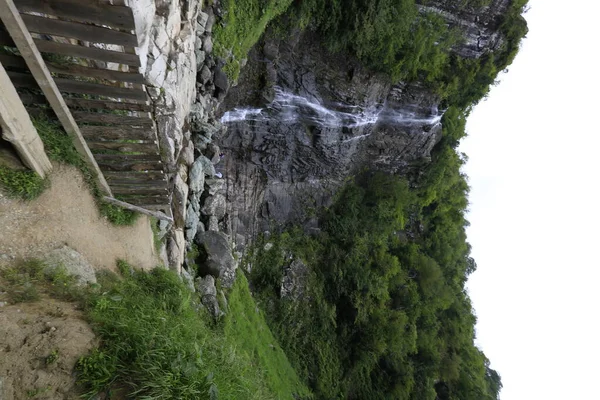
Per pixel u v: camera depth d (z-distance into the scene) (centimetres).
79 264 504
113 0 433
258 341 1443
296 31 1606
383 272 2256
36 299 402
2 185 441
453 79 2078
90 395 345
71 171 544
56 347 351
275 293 1964
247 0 1287
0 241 423
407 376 2217
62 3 373
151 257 788
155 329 454
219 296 1212
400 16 1669
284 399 1387
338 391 1970
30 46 387
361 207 2359
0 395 301
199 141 1215
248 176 1923
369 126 2098
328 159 2086
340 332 2119
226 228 1738
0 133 416
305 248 2159
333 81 1822
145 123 542
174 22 859
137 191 647
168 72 859
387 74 1903
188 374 409
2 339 327
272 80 1664
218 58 1245
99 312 436
